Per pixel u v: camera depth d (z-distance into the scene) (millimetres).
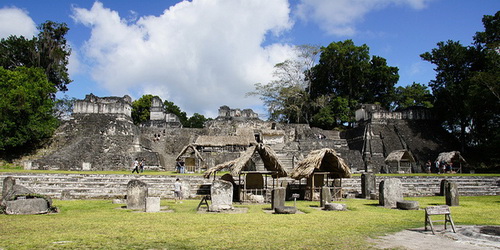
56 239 6754
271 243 6594
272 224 8805
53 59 39750
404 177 20609
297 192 16797
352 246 6402
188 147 29219
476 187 19406
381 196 13461
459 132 39344
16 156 32188
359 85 50469
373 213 11180
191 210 11727
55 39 40812
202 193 16641
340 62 48531
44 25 39906
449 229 8219
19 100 31094
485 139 33375
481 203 14500
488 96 29547
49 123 34406
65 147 31828
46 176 18438
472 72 34000
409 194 17688
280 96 50625
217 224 8750
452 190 13773
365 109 41844
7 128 30328
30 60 38688
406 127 38500
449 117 37719
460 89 34438
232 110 49219
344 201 15250
